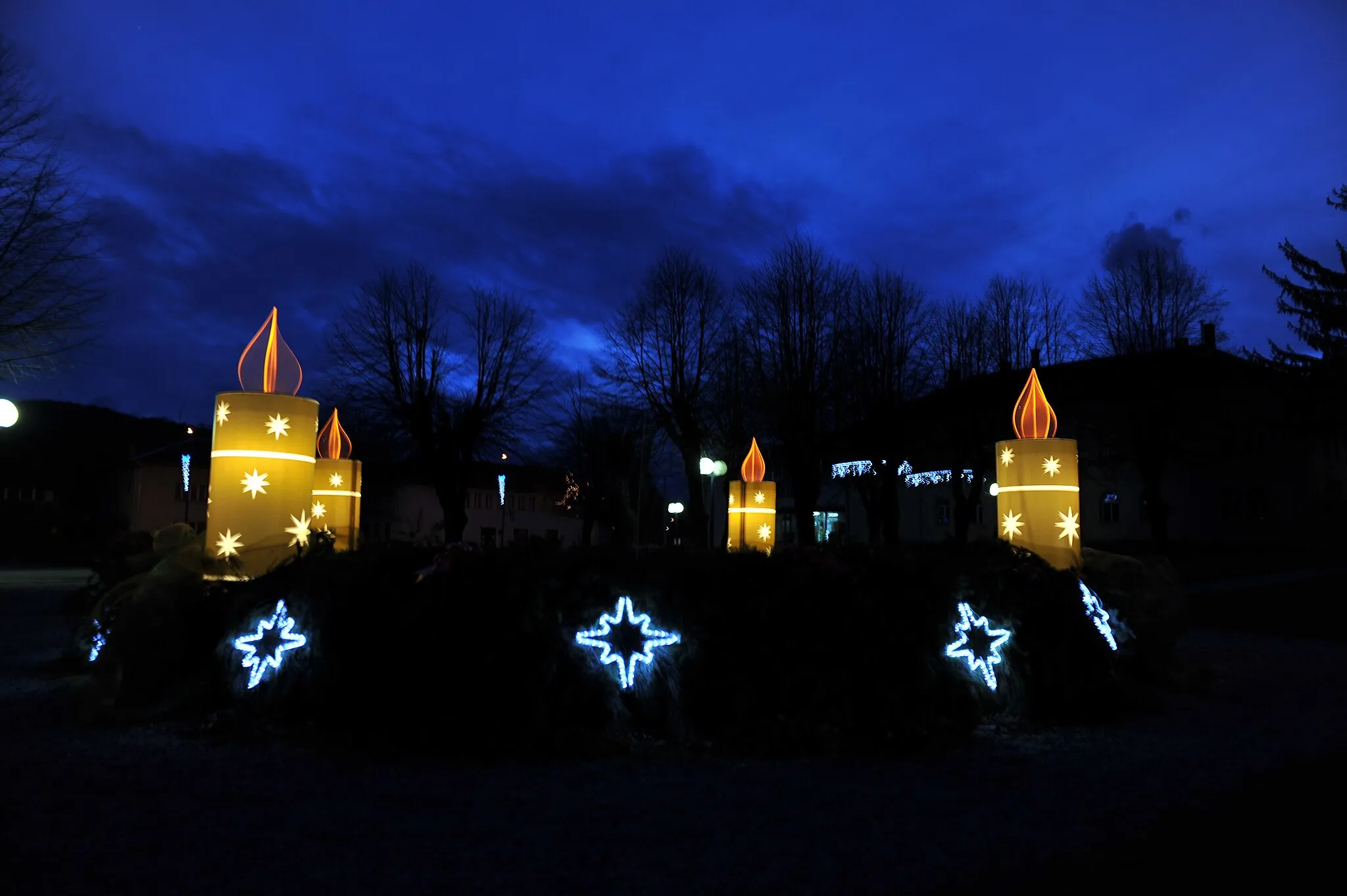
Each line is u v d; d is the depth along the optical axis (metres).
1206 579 29.22
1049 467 9.92
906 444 32.22
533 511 64.06
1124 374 38.75
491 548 6.95
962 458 35.28
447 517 42.22
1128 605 9.73
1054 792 5.58
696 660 6.79
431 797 5.27
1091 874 4.18
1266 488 43.03
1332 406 40.34
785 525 50.94
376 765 5.96
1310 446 42.47
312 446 8.49
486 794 5.34
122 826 4.64
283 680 6.80
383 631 6.51
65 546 53.12
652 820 4.91
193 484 57.41
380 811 4.99
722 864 4.25
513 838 4.57
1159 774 6.05
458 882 3.96
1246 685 10.22
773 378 29.73
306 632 6.80
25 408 68.06
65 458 65.88
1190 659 12.42
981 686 7.54
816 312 29.70
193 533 9.25
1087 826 4.89
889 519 30.33
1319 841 4.66
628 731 6.56
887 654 7.00
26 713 7.46
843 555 7.63
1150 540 45.22
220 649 7.16
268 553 7.79
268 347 8.61
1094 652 8.09
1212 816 5.11
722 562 7.16
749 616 6.86
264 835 4.54
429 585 6.62
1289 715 8.32
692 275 33.00
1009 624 7.74
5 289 18.61
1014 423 10.49
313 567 7.16
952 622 7.45
